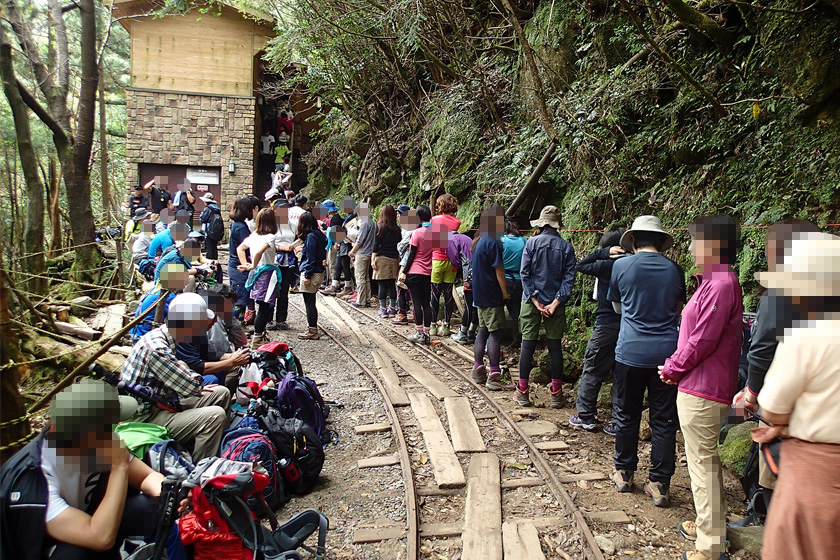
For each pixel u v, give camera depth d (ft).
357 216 39.83
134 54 60.03
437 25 32.86
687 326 10.70
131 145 60.54
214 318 15.47
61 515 7.94
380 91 45.44
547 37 27.35
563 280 18.38
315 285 27.91
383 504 13.35
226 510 9.26
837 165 15.58
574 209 24.63
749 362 9.75
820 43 15.96
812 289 7.32
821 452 7.13
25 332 20.48
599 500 13.26
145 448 10.94
